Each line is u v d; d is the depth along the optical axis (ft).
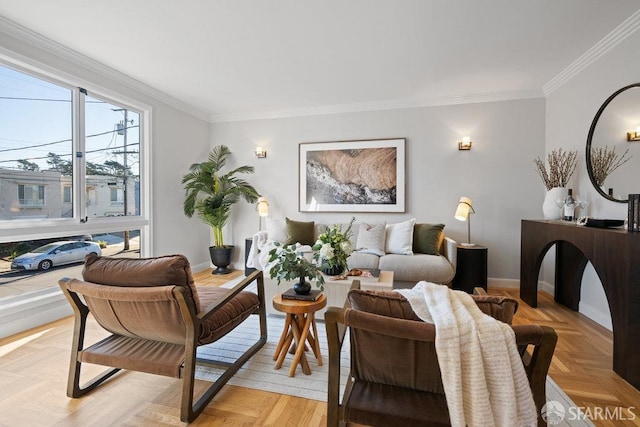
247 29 7.70
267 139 14.97
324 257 8.29
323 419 4.74
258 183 15.14
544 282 11.52
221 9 6.88
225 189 14.47
